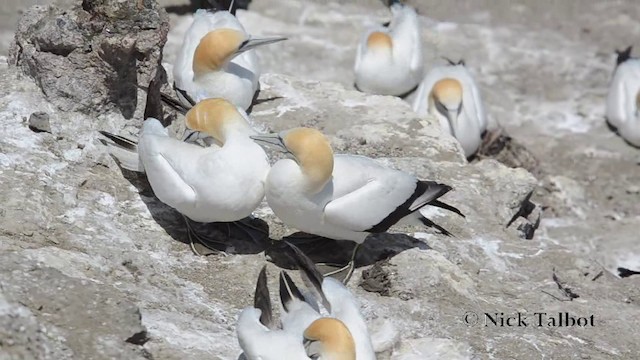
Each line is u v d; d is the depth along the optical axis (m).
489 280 15.07
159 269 13.48
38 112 15.27
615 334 14.23
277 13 25.38
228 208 13.38
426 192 13.94
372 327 12.66
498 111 23.56
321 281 11.65
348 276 14.10
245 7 25.38
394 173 13.77
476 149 21.12
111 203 14.42
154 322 12.02
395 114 18.94
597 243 19.55
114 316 11.44
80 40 15.32
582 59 25.56
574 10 27.56
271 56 23.72
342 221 13.41
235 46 16.89
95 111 15.55
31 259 12.33
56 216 13.78
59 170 14.59
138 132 15.83
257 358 10.77
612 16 27.50
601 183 21.58
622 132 22.84
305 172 12.95
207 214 13.55
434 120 19.05
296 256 12.12
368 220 13.52
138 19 15.62
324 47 24.36
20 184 14.00
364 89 22.66
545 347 13.43
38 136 14.98
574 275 15.80
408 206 13.77
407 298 13.91
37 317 11.16
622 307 15.12
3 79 15.79
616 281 16.14
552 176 21.33
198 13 18.38
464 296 14.14
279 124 18.12
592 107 23.95
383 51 22.31
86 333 11.17
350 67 23.80
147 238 14.01
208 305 12.99
